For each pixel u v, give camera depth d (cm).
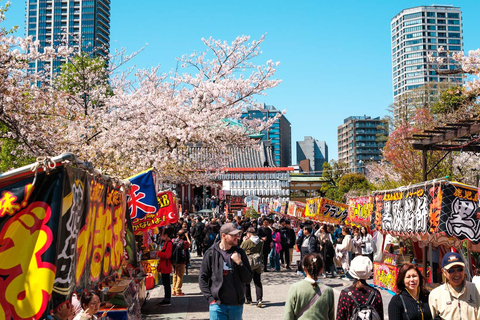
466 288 484
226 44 2012
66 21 11231
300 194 7656
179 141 1933
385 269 1334
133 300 827
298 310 503
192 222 2603
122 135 1755
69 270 362
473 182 2456
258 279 1123
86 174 416
